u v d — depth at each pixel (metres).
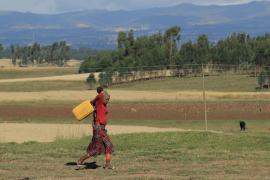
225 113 79.94
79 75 187.75
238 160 26.84
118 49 196.75
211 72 173.00
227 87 138.62
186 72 171.00
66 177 22.83
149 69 165.88
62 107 85.94
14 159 27.84
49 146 34.09
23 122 66.50
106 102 24.78
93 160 27.50
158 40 197.50
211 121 71.19
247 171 23.75
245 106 86.44
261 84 136.00
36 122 66.81
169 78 162.88
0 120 70.81
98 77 167.75
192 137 37.09
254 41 195.00
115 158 28.11
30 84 155.12
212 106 86.88
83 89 140.38
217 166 25.14
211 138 36.72
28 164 26.30
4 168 25.19
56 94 112.00
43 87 147.38
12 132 48.94
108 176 22.92
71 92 116.06
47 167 25.39
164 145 34.84
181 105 88.06
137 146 34.62
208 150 31.14
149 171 24.09
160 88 139.62
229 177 22.16
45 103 93.56
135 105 88.75
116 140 36.94
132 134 38.78
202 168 24.61
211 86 141.25
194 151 30.36
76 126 55.94
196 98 104.44
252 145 34.25
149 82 155.50
